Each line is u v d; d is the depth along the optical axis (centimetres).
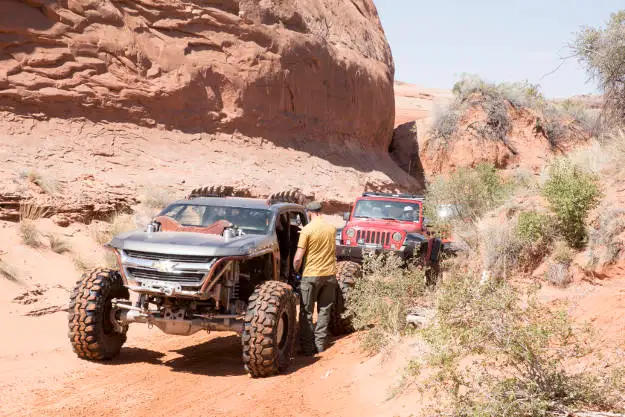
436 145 3183
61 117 1764
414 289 760
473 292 411
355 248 1155
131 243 653
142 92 1942
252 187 2016
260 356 627
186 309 662
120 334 716
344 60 2827
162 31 2053
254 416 501
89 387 592
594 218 789
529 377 390
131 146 1872
